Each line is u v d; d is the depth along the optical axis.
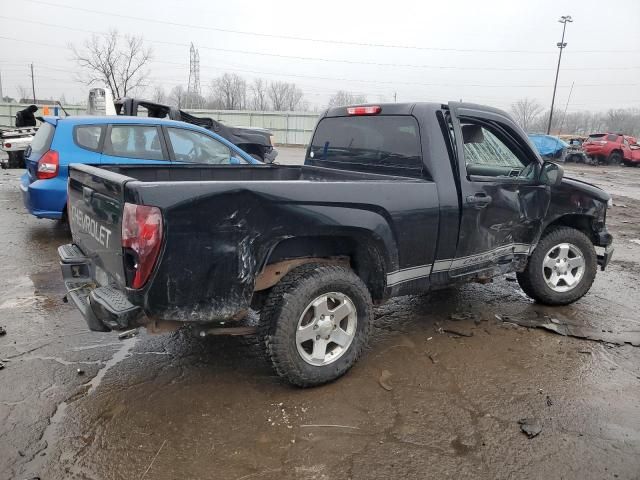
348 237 3.28
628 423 2.93
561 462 2.58
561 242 4.53
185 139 6.80
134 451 2.59
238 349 3.74
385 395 3.17
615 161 28.56
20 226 7.60
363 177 4.04
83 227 3.35
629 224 9.82
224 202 2.67
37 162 6.22
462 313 4.54
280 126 37.75
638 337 4.12
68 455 2.54
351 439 2.72
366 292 3.30
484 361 3.65
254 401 3.06
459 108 3.79
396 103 3.87
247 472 2.46
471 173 3.96
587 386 3.33
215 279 2.70
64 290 4.92
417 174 3.69
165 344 3.81
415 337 4.04
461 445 2.70
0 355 3.58
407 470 2.50
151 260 2.52
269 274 3.09
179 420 2.85
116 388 3.17
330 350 3.28
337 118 4.48
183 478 2.41
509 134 4.16
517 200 4.04
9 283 5.09
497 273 4.15
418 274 3.62
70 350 3.68
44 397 3.05
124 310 2.59
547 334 4.14
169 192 2.53
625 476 2.49
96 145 6.31
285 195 2.87
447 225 3.62
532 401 3.14
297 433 2.76
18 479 2.37
